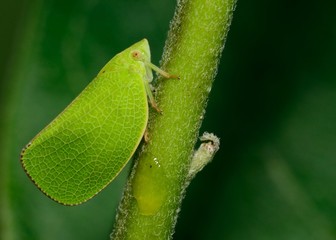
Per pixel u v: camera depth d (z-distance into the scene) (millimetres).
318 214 98
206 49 79
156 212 80
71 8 95
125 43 97
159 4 98
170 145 80
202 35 79
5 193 92
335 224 98
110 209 96
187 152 80
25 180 93
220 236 98
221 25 79
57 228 94
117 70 87
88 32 96
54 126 86
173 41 80
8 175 92
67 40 94
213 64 80
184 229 98
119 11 97
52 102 93
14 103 93
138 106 86
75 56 95
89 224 96
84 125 86
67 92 94
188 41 79
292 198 98
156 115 80
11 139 92
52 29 94
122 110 86
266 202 98
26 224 93
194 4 79
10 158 92
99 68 95
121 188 97
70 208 95
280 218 98
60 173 86
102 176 86
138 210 80
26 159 85
